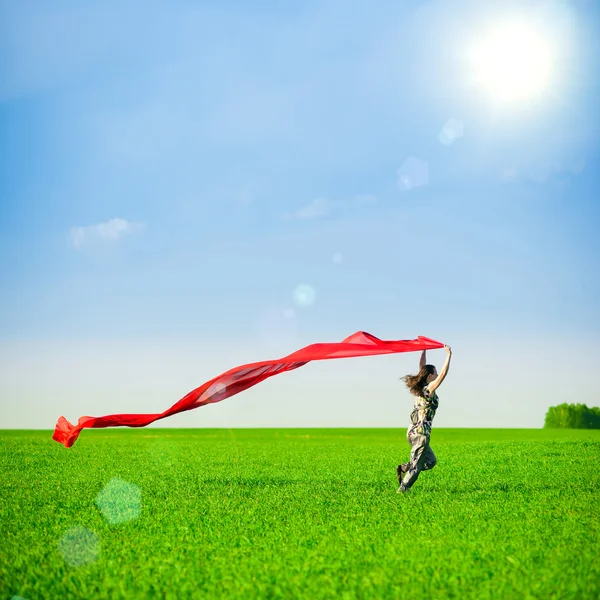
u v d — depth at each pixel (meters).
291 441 53.66
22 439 45.69
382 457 29.05
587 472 20.72
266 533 10.96
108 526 11.73
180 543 10.29
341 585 7.94
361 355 14.66
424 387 15.29
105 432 88.25
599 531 10.73
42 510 13.45
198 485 17.66
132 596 7.61
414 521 11.77
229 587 7.94
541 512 12.55
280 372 15.18
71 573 8.59
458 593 7.55
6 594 7.84
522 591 7.54
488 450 32.41
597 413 95.69
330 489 16.59
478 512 12.55
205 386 14.59
